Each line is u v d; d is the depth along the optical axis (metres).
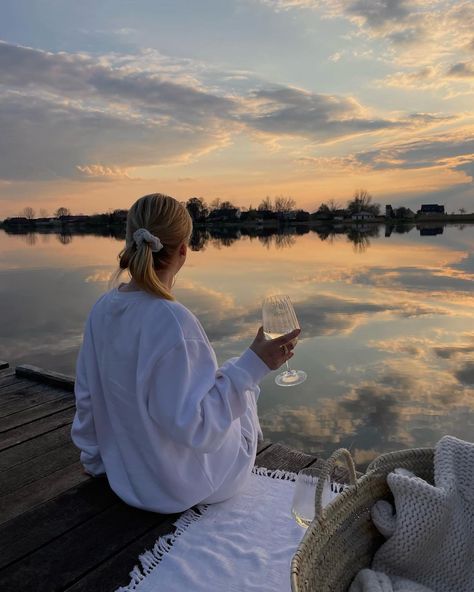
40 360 6.50
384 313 8.66
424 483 1.52
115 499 2.20
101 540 1.94
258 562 1.78
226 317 8.59
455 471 1.60
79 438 2.29
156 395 1.78
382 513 1.59
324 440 4.15
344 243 35.78
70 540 1.94
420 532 1.50
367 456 3.88
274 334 1.88
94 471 2.34
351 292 11.12
